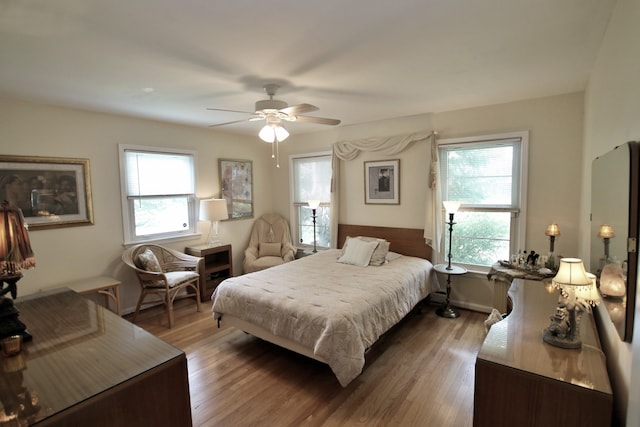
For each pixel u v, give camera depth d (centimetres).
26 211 318
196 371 269
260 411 219
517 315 195
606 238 152
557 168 328
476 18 173
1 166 303
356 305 257
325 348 230
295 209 556
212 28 178
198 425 206
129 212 396
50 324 164
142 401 118
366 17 170
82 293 320
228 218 510
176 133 440
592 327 179
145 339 146
